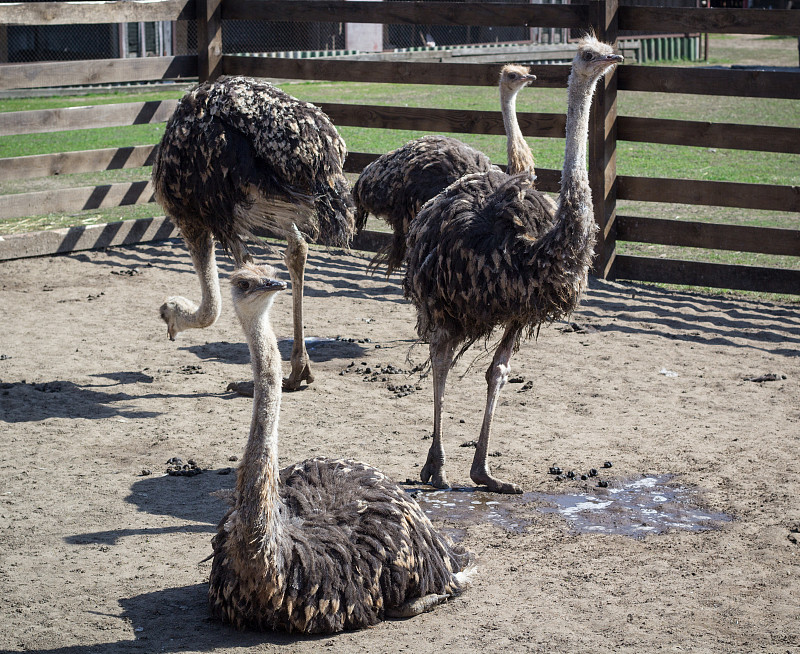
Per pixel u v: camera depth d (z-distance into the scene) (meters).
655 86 9.76
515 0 27.25
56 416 6.46
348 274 10.39
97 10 11.04
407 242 5.66
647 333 8.30
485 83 10.55
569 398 6.83
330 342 8.15
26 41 26.84
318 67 11.34
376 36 30.64
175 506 5.20
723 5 41.16
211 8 11.72
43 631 3.95
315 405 6.74
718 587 4.34
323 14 11.19
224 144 6.84
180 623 4.02
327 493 4.25
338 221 7.20
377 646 3.84
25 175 10.62
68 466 5.70
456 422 6.43
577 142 5.21
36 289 9.56
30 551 4.68
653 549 4.73
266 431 3.82
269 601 3.87
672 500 5.28
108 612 4.12
